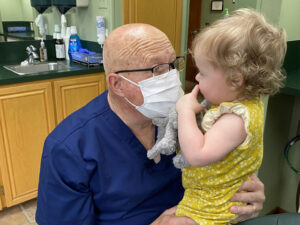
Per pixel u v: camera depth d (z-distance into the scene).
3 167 2.03
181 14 2.94
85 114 0.98
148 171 1.02
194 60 0.80
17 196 2.15
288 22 1.72
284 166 2.00
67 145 0.90
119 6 2.51
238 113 0.74
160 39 0.90
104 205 0.99
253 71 0.70
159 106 0.94
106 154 0.95
